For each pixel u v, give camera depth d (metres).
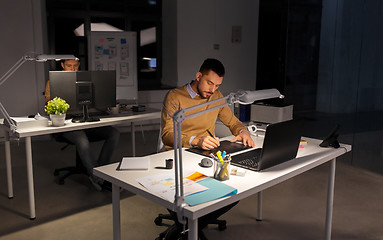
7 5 4.95
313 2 5.02
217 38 6.48
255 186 1.67
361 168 4.10
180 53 6.24
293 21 5.60
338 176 3.83
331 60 4.81
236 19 6.58
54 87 3.00
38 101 5.32
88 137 3.54
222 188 1.61
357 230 2.65
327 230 2.42
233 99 1.68
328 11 4.81
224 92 6.68
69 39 6.00
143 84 6.66
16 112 5.22
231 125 2.65
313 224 2.75
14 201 3.13
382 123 4.05
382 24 3.96
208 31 6.39
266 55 6.40
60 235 2.54
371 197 3.28
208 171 1.89
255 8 6.69
